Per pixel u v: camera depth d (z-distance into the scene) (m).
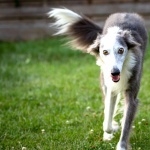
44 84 9.04
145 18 14.16
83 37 7.10
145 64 10.29
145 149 5.91
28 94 8.30
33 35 14.18
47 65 10.80
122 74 5.82
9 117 7.04
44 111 7.37
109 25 6.41
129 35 5.81
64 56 11.75
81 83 9.01
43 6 14.19
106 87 6.14
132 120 5.86
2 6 14.16
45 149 5.85
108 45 5.62
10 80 9.40
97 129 6.52
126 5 14.16
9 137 6.29
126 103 5.93
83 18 7.08
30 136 6.31
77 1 14.41
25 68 10.52
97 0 14.34
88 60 11.21
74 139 6.16
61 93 8.39
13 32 14.12
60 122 6.82
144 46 6.50
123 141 5.73
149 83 8.83
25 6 14.22
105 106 6.20
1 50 12.64
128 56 5.78
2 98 8.07
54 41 13.42
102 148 5.91
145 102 7.77
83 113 7.23
